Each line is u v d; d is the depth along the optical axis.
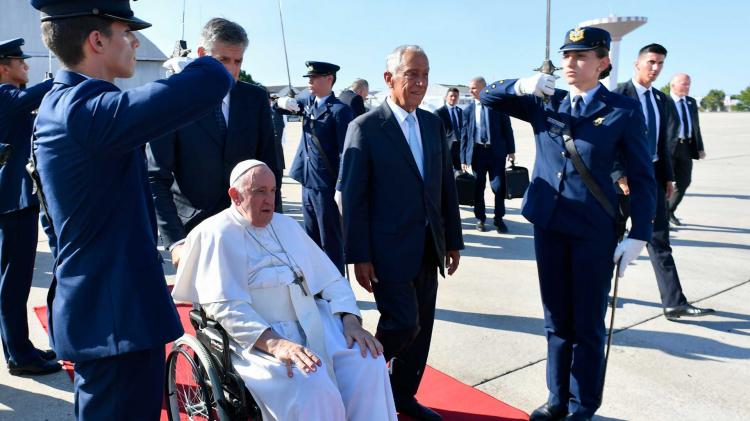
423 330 2.98
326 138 5.09
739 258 6.04
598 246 2.72
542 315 4.48
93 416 1.68
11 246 3.30
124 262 1.63
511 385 3.35
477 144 7.31
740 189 10.55
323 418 2.09
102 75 1.68
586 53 2.67
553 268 2.89
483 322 4.34
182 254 2.42
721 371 3.51
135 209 1.68
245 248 2.41
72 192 1.57
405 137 2.81
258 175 2.41
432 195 2.83
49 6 1.59
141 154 1.80
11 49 3.61
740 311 4.51
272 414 2.12
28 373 3.46
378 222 2.79
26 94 3.13
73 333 1.62
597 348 2.79
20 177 3.22
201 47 2.72
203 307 2.39
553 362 2.94
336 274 2.63
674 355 3.74
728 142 20.16
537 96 2.86
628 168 2.74
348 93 6.18
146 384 1.71
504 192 7.38
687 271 5.59
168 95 1.50
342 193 2.81
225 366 2.25
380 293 2.79
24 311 3.42
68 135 1.52
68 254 1.63
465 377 3.45
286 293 2.44
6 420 2.96
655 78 4.32
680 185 7.26
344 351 2.34
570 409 2.85
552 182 2.81
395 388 2.96
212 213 2.93
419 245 2.79
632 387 3.31
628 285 5.23
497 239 7.11
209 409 2.25
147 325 1.64
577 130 2.75
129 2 1.69
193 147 2.83
